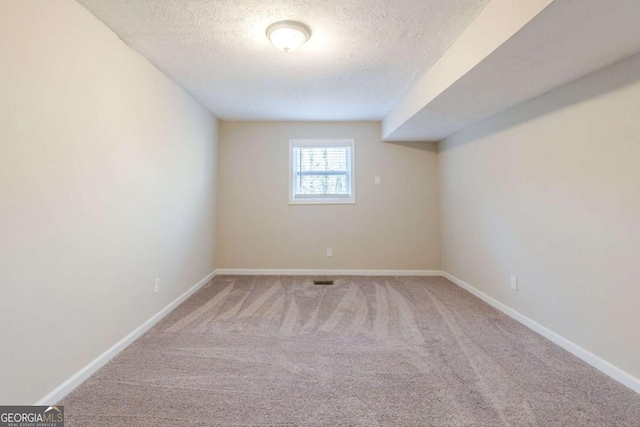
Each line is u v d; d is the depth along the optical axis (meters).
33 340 1.40
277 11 1.75
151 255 2.48
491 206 3.01
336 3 1.68
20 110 1.33
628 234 1.65
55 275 1.52
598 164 1.82
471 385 1.67
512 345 2.14
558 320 2.15
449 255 4.03
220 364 1.89
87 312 1.75
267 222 4.30
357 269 4.30
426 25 1.90
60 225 1.55
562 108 2.10
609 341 1.76
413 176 4.31
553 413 1.43
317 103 3.47
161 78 2.60
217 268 4.28
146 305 2.40
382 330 2.42
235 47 2.18
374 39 2.07
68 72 1.59
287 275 4.25
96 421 1.38
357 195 4.31
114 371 1.80
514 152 2.64
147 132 2.39
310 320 2.63
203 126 3.64
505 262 2.78
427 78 2.58
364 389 1.64
